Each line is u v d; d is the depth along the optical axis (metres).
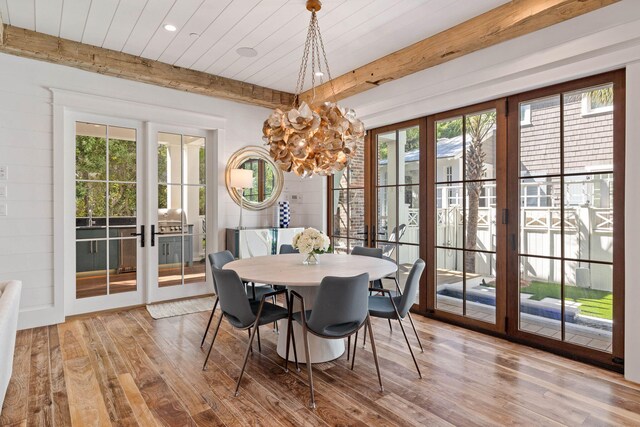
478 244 3.54
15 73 3.50
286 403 2.27
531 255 3.16
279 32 3.33
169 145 4.62
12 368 2.62
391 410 2.19
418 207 4.07
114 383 2.50
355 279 2.27
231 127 5.06
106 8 2.92
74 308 3.95
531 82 3.00
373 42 3.52
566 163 2.93
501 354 2.99
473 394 2.36
